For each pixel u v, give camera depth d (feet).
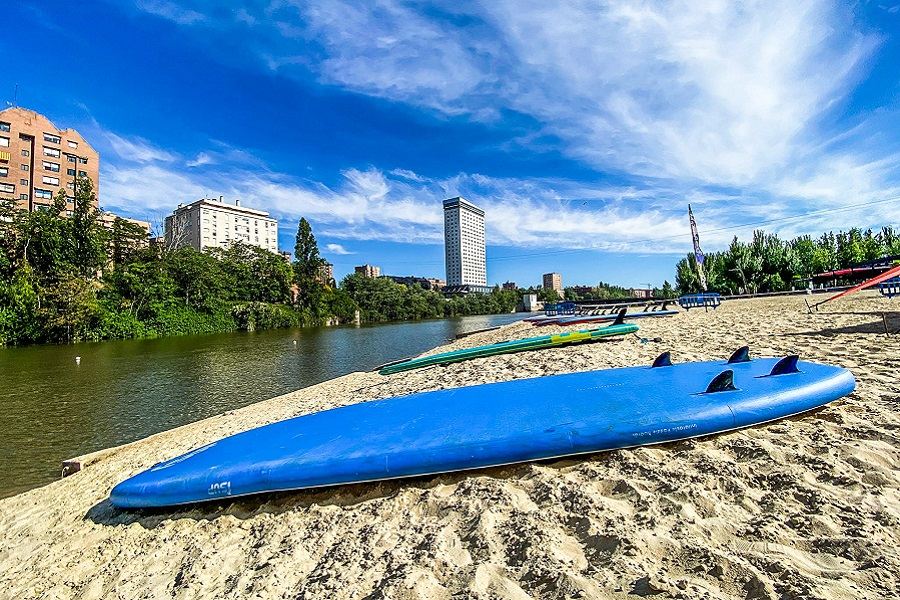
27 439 29.04
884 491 8.14
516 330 68.08
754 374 14.44
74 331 104.88
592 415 12.17
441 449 11.42
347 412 15.49
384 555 8.56
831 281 125.70
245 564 9.27
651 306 97.86
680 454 10.84
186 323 135.85
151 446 24.22
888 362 17.31
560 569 7.08
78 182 130.82
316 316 203.00
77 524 13.56
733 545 7.21
